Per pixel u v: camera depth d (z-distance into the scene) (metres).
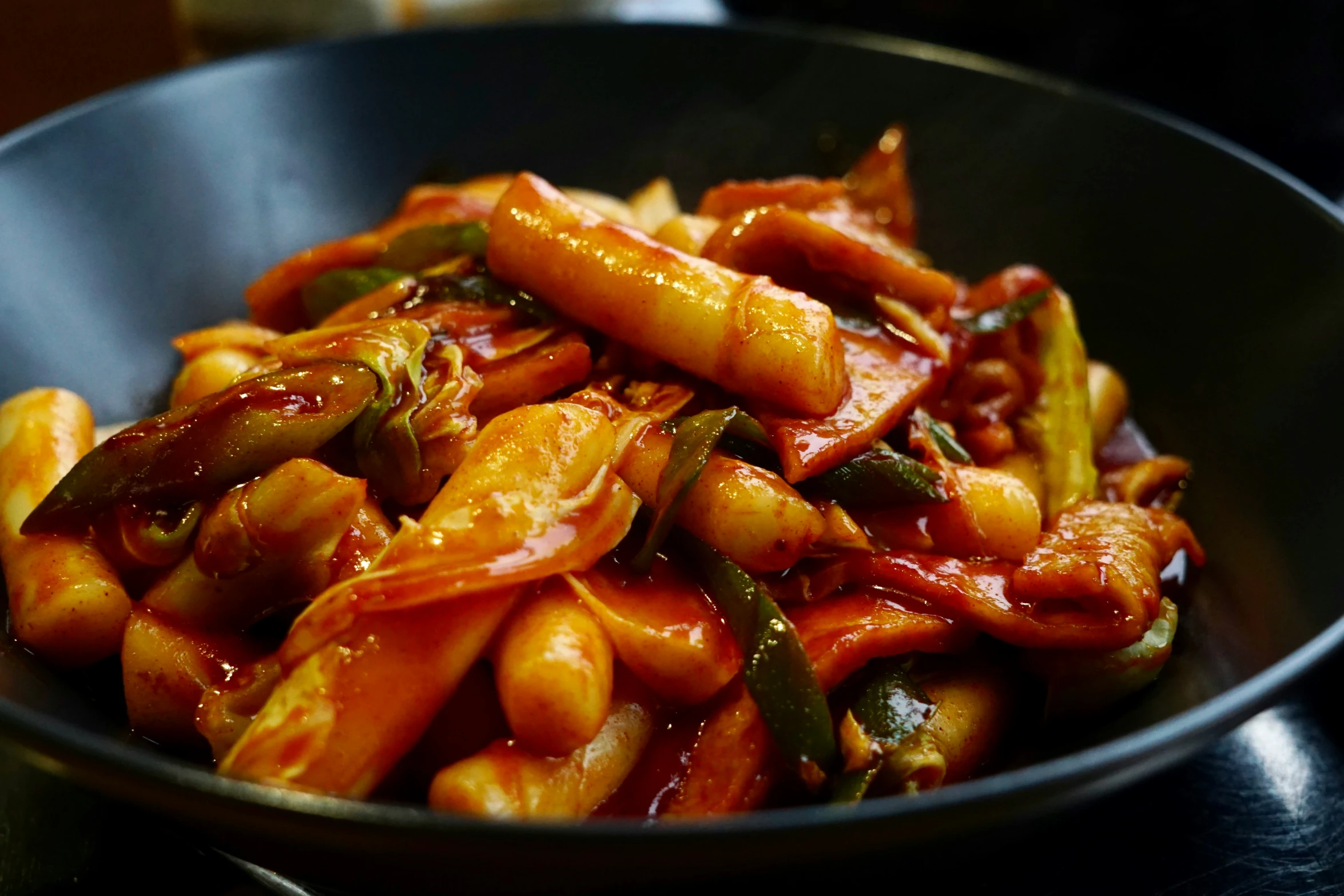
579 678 0.23
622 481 0.25
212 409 0.25
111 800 0.26
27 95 0.42
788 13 0.43
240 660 0.25
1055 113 0.35
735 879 0.22
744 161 0.38
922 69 0.36
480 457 0.24
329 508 0.24
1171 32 0.39
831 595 0.26
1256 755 0.28
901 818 0.20
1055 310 0.31
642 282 0.26
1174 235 0.33
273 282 0.31
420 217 0.32
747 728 0.24
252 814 0.20
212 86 0.34
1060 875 0.26
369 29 0.43
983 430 0.30
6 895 0.25
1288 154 0.40
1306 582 0.26
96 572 0.25
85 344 0.31
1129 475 0.30
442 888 0.22
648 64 0.37
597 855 0.20
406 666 0.23
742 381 0.26
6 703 0.21
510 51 0.37
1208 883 0.26
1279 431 0.29
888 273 0.28
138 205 0.32
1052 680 0.26
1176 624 0.27
